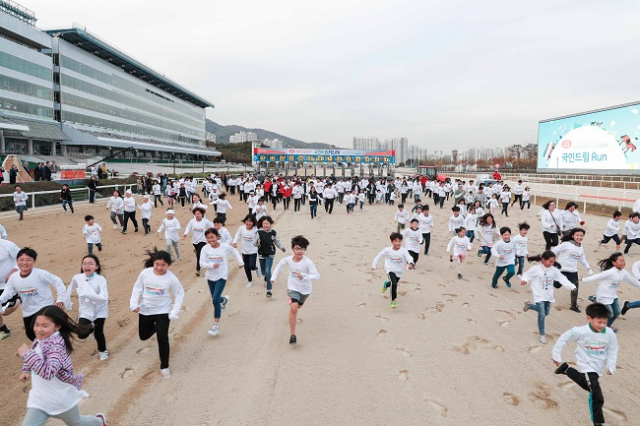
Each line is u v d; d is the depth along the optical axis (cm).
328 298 793
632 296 834
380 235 1493
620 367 532
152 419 411
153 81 8306
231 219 1877
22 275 502
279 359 540
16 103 4600
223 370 510
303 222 1827
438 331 637
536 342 602
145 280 497
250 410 427
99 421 374
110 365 519
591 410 405
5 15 4491
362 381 486
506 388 477
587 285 911
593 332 416
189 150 8931
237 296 802
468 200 2081
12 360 525
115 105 6738
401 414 423
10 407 428
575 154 3759
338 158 4725
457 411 430
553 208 1099
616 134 3275
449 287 873
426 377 498
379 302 769
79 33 5541
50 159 4734
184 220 1838
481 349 577
